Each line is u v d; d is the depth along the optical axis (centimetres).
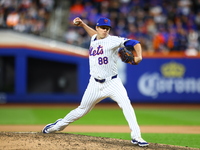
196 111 5284
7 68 6456
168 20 7075
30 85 6531
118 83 2102
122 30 6769
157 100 6331
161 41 6531
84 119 4197
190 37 6719
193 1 7400
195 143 2502
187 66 6319
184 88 6328
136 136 2083
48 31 6662
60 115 4516
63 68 6631
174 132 3134
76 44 6544
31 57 6119
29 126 3419
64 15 7269
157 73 6309
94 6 7288
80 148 1945
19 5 6862
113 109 5503
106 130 3203
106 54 2052
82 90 6291
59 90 6625
